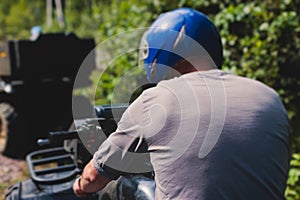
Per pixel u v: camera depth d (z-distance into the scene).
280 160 1.80
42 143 2.49
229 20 4.71
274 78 4.46
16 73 5.70
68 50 5.80
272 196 1.75
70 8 19.34
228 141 1.73
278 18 4.38
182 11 2.04
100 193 2.16
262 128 1.78
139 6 6.00
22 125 5.69
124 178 2.05
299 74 4.40
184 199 1.68
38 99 5.71
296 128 4.37
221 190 1.68
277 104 1.89
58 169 2.79
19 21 23.89
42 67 5.73
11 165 5.45
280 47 4.45
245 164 1.72
